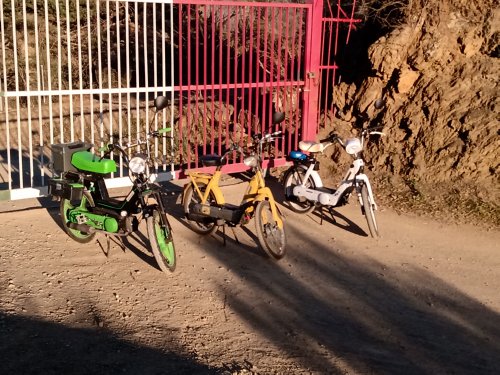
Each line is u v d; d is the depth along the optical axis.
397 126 7.29
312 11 7.11
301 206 6.12
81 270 4.54
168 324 3.85
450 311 4.29
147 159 4.70
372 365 3.54
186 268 4.73
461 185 6.56
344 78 8.12
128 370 3.22
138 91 6.19
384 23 7.79
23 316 3.78
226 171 6.84
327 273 4.81
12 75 10.84
